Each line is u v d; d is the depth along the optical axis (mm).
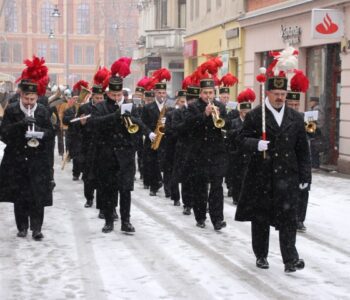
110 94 10383
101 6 91500
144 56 49594
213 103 10750
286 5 22844
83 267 8547
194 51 35875
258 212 8258
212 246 9789
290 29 22719
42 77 9805
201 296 7371
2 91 26078
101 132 10352
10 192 9891
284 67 7949
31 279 8008
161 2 48438
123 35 86875
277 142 8016
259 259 8508
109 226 10758
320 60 21391
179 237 10406
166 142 14375
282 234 8133
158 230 10938
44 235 10445
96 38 93438
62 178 17922
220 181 10836
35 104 9789
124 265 8664
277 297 7340
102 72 13039
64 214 12422
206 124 10711
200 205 11141
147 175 15297
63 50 93312
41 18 92500
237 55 28375
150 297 7332
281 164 8023
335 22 19266
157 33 46000
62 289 7609
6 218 11961
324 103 20859
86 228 11078
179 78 46344
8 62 91188
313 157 20000
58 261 8836
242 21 27172
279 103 8055
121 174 10375
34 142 9539
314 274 8305
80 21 93500
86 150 13297
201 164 10836
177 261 8891
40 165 9828
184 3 46094
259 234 8391
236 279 8031
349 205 13727
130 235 10531
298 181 8109
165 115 14414
